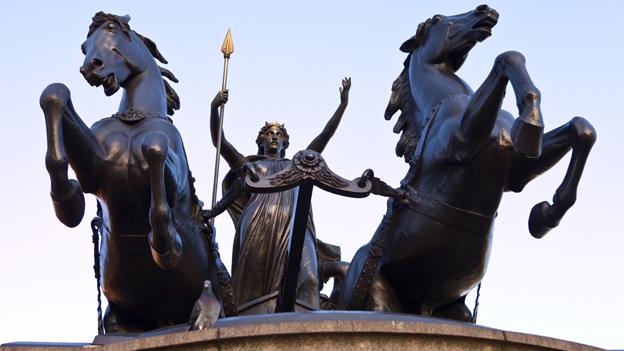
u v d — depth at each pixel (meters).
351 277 29.27
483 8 29.73
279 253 29.53
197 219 28.64
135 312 28.77
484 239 28.02
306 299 28.92
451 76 30.00
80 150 26.95
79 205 26.75
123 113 28.22
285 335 22.45
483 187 27.73
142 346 22.56
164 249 26.30
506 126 27.78
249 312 29.22
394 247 28.45
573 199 27.52
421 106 29.62
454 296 28.92
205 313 23.12
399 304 28.81
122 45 28.86
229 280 28.95
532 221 28.36
